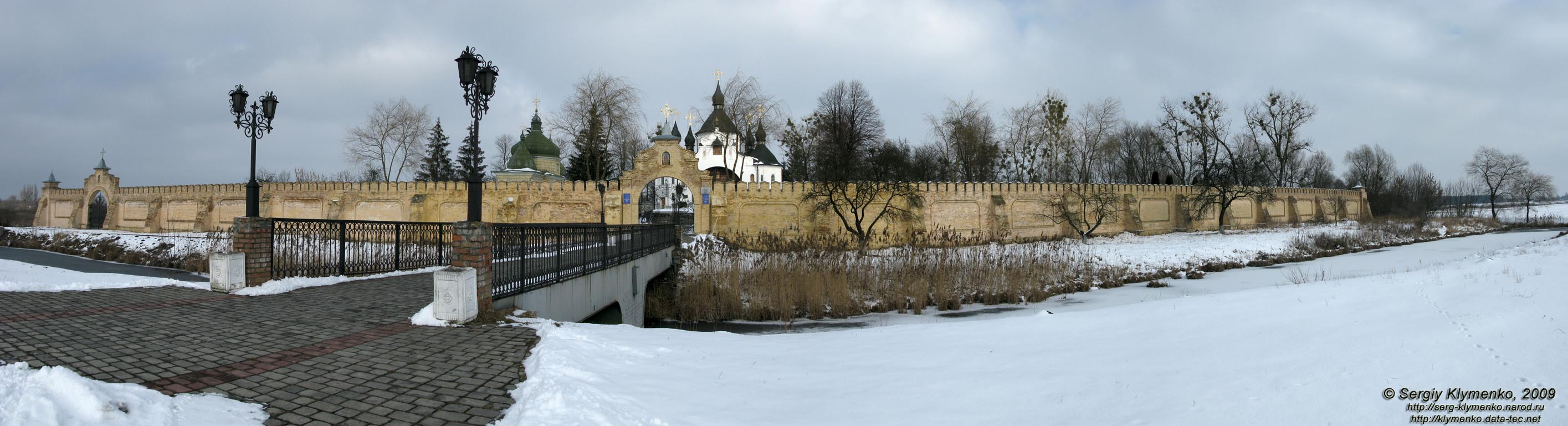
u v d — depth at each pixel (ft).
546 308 34.14
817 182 130.82
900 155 169.58
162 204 163.94
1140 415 16.16
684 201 203.31
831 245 93.97
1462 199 251.80
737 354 25.02
